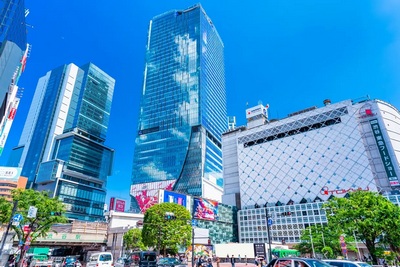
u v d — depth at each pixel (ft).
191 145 414.21
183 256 169.58
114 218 221.25
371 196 93.91
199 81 455.63
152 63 534.37
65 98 525.34
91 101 545.85
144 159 442.91
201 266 101.24
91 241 179.01
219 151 474.90
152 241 145.48
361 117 262.88
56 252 192.34
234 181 340.18
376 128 250.16
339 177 254.68
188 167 399.24
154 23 581.94
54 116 516.32
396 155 233.76
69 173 440.04
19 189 98.48
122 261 110.93
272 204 287.07
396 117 260.01
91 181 479.82
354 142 256.93
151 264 90.17
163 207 155.53
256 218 286.87
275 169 301.63
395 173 226.58
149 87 512.63
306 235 167.32
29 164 489.67
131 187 427.74
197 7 535.60
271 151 313.32
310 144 286.46
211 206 274.16
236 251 192.44
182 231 148.66
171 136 438.40
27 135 544.21
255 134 336.70
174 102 466.29
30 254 132.46
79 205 427.74
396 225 79.77
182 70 485.97
